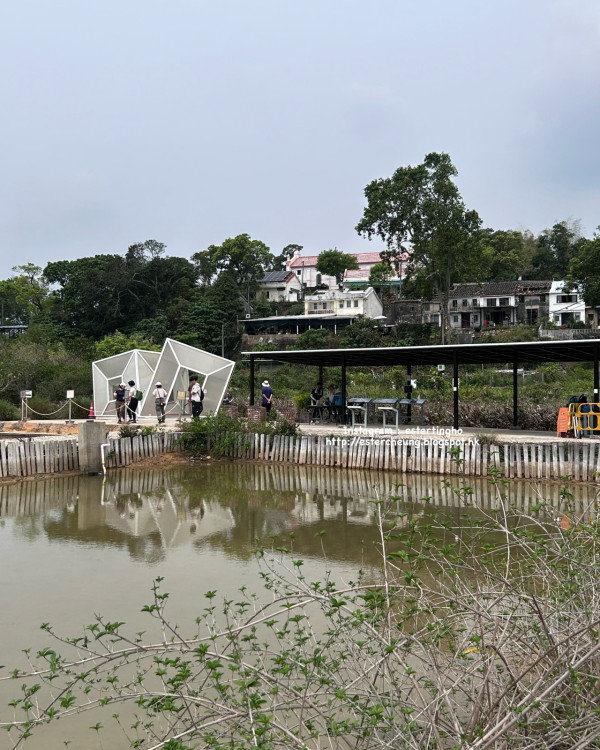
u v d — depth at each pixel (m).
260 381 46.06
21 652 7.34
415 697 5.26
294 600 8.35
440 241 49.62
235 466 20.55
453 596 4.98
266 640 7.07
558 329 59.53
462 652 4.65
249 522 13.24
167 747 4.15
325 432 21.78
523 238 103.00
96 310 73.31
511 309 69.75
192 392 23.81
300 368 51.31
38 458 18.78
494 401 26.88
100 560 10.73
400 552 4.91
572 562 4.95
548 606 4.87
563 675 3.75
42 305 89.06
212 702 4.31
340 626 4.96
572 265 58.47
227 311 69.06
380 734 4.51
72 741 5.53
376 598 4.61
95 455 19.38
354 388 33.91
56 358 41.06
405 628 6.20
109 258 82.69
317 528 12.59
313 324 71.19
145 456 21.16
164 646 4.67
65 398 32.62
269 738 4.05
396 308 73.19
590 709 4.13
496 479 5.58
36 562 10.66
